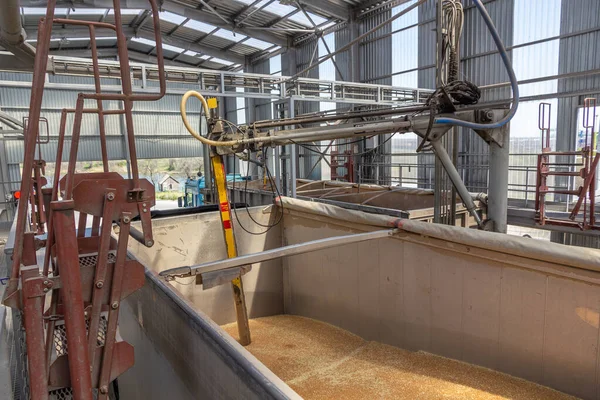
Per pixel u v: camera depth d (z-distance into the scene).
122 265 1.48
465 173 10.51
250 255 2.49
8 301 1.35
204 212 4.70
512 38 9.39
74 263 1.30
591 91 7.96
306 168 14.21
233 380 1.27
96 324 1.46
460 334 2.85
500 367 2.64
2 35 3.56
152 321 2.09
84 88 6.64
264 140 3.31
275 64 15.84
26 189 1.38
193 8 12.71
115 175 1.87
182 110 3.05
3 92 14.38
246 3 12.29
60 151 2.08
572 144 8.56
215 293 4.51
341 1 12.08
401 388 2.54
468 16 10.12
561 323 2.31
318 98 8.14
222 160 3.64
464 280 2.78
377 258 3.46
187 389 1.68
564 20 8.50
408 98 10.07
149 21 14.01
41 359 1.32
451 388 2.48
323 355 3.34
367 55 12.51
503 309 2.58
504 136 3.64
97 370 1.52
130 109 1.43
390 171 12.28
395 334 3.37
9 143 14.20
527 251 2.38
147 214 1.49
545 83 8.95
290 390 1.04
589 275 2.17
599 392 2.19
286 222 4.66
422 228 2.96
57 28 13.28
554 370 2.37
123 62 1.42
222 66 18.39
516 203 9.38
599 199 8.18
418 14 10.95
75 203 1.36
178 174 20.50
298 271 4.55
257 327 4.23
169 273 2.24
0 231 6.60
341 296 3.95
